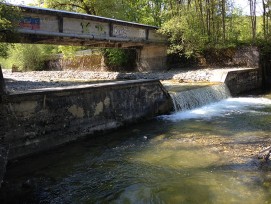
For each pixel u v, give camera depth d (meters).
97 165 6.52
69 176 5.99
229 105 13.30
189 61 21.11
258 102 13.94
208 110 12.24
